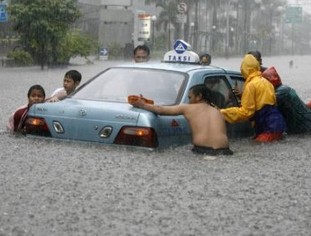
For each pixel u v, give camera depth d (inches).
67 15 1847.9
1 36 2292.1
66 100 420.2
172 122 390.3
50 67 1865.2
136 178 315.9
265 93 450.9
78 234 225.3
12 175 317.7
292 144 448.8
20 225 234.4
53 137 404.8
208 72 442.6
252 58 454.9
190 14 3759.8
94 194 282.7
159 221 243.8
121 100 410.9
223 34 4382.4
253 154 400.5
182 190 294.7
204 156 378.0
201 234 229.8
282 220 251.3
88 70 1707.7
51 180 307.9
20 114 438.6
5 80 1254.9
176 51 573.9
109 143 384.5
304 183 322.7
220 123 389.7
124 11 3036.4
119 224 238.2
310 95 1018.7
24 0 1827.0
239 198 284.2
